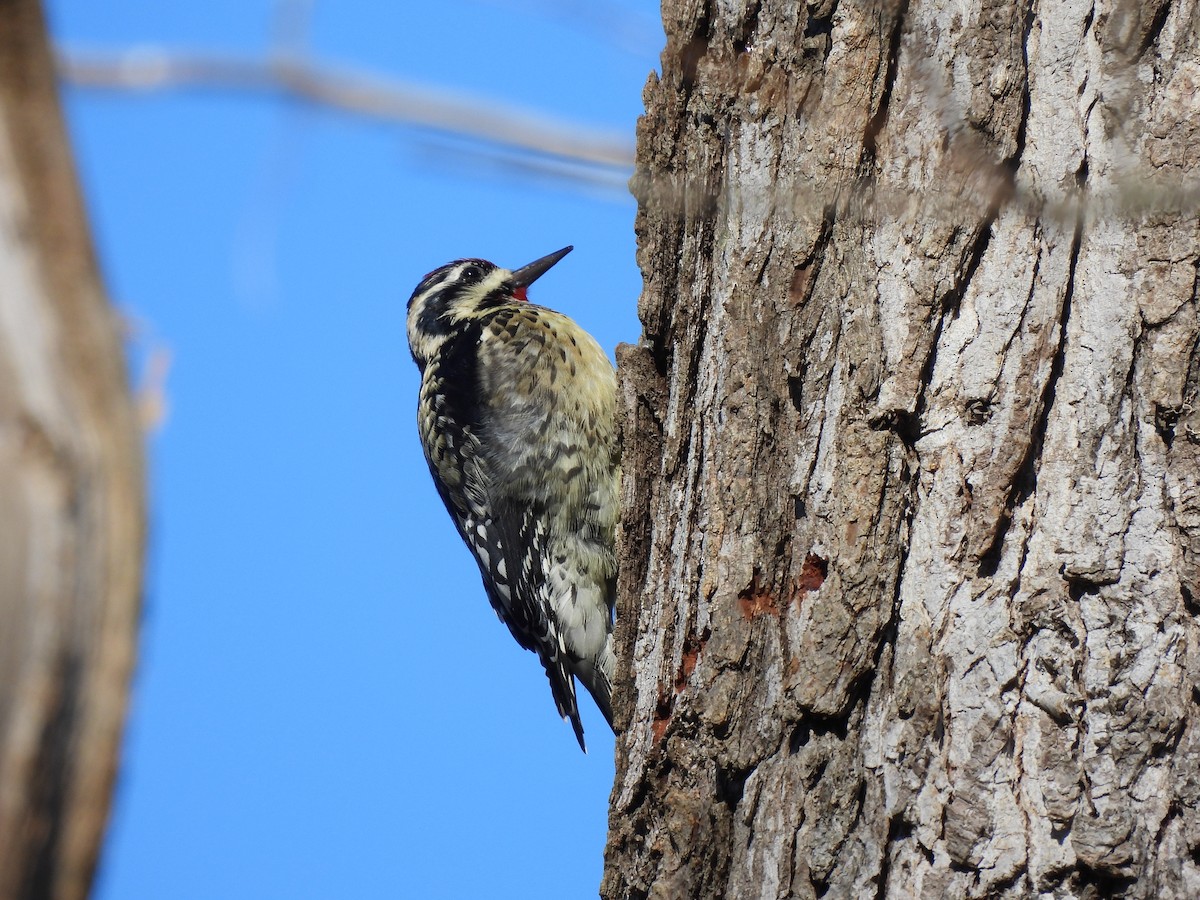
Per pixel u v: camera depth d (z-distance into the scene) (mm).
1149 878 5852
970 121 6762
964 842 6086
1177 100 6477
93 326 3279
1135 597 6121
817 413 6883
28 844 3148
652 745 7352
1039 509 6379
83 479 3262
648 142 8109
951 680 6305
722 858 6773
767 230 7273
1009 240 6598
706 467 7418
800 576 6754
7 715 3152
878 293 6785
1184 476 6156
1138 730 5977
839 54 7176
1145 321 6328
